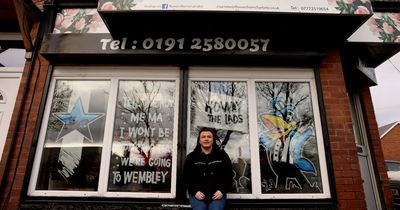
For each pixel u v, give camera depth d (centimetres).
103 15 372
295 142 388
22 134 387
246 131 393
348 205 356
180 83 401
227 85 411
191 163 335
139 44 399
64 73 416
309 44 399
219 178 328
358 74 506
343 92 401
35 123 391
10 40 468
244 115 400
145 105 404
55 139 391
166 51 396
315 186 371
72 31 430
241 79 412
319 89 401
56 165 380
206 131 339
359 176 366
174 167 375
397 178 744
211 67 414
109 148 383
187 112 391
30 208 355
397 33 437
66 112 402
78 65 417
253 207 358
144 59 408
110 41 401
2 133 417
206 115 398
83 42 401
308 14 363
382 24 442
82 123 398
